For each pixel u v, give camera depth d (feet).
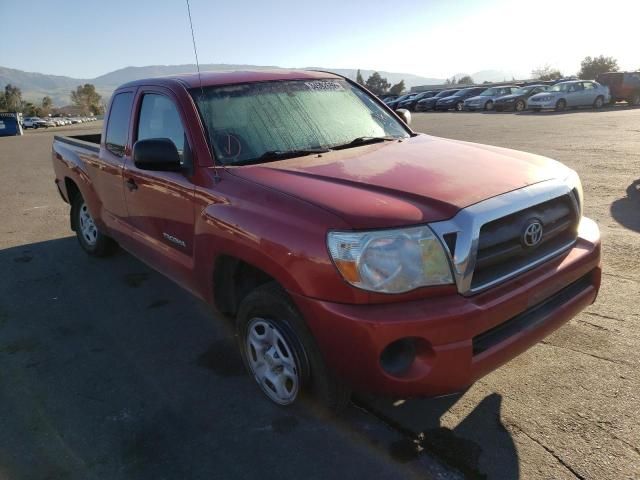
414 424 9.33
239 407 10.10
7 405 10.51
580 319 12.46
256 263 8.87
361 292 7.60
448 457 8.49
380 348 7.51
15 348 12.81
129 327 13.67
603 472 7.92
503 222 8.25
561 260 9.23
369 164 9.93
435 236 7.63
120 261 18.70
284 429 9.40
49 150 64.90
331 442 9.01
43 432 9.63
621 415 9.11
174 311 14.49
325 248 7.77
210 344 12.63
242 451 8.91
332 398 8.91
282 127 11.51
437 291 7.70
